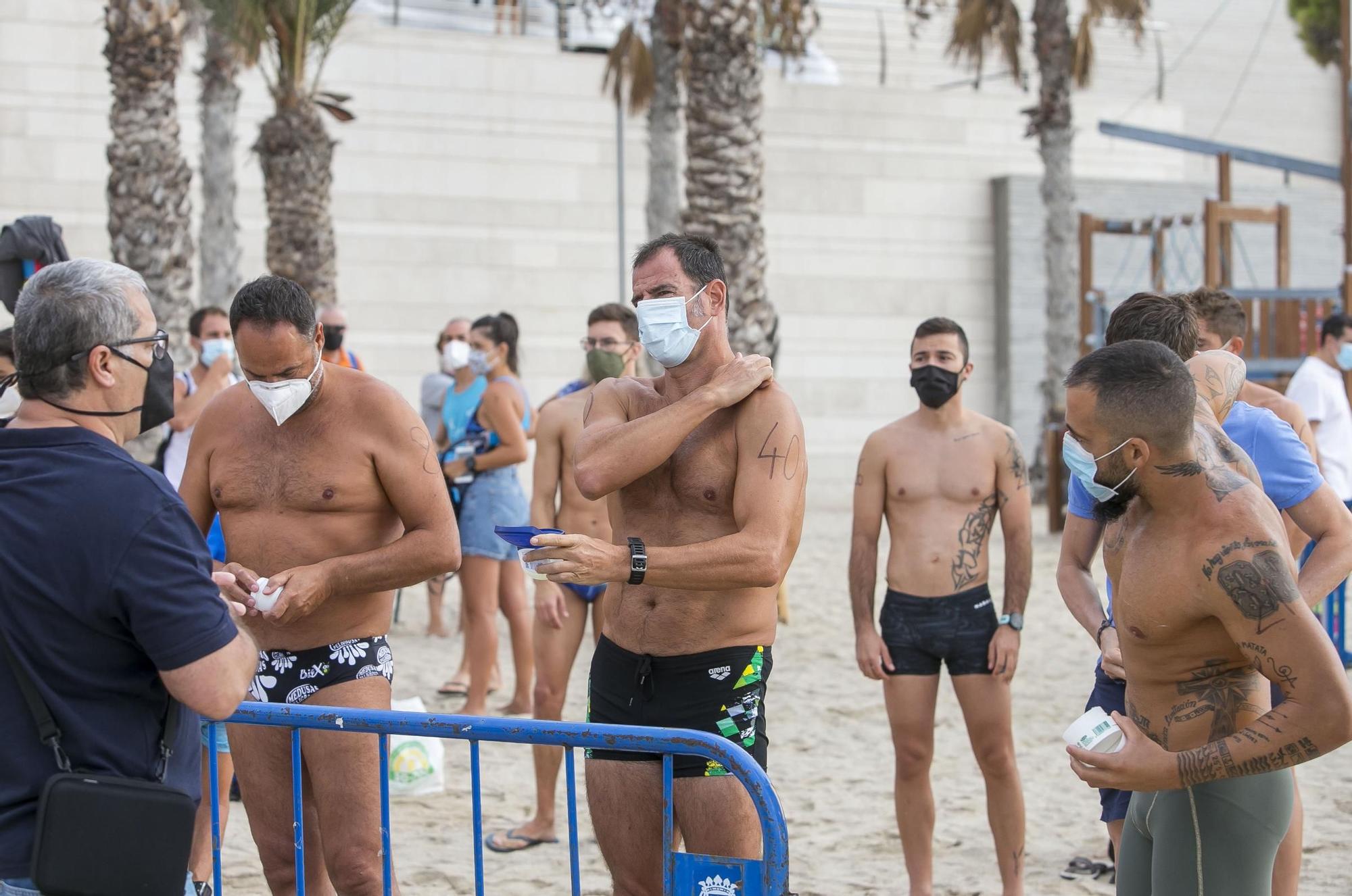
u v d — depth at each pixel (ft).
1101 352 9.34
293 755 10.53
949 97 72.54
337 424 12.39
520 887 16.34
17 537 7.69
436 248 64.18
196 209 60.70
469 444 23.61
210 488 12.75
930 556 15.70
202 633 7.80
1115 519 9.64
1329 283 78.02
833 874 16.81
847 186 71.10
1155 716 9.60
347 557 11.95
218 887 10.76
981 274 73.00
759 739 11.07
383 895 10.40
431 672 28.09
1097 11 58.39
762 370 10.96
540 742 9.80
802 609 36.17
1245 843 9.34
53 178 58.44
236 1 38.68
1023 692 26.55
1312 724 8.61
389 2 65.21
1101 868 16.63
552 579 10.14
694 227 36.50
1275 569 8.75
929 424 16.26
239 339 11.78
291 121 40.24
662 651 11.05
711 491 11.10
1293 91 91.50
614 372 19.62
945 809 19.49
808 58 73.10
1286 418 16.17
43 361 8.04
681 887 9.51
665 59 59.57
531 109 65.41
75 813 7.48
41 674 7.72
